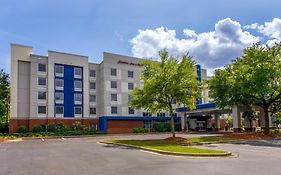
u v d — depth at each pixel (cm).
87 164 1410
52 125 5194
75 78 5797
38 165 1405
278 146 2297
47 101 5419
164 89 3056
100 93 6153
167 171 1172
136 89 3241
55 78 5553
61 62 5641
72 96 5712
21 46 5325
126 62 6378
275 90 3253
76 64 5816
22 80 5300
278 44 3344
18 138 4256
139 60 6569
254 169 1200
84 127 5497
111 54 6197
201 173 1116
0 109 5294
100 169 1252
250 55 3428
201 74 7388
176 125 6350
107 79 6075
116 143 2744
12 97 5128
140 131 5981
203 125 6500
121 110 6175
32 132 5009
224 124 7306
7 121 5672
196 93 3111
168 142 2703
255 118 4831
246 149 2066
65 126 5328
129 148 2295
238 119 4512
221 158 1585
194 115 6456
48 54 5512
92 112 6056
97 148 2316
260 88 3128
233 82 3416
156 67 3153
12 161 1577
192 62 3092
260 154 1750
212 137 3203
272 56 3275
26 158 1705
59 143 3031
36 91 5344
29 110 5281
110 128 5931
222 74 3572
